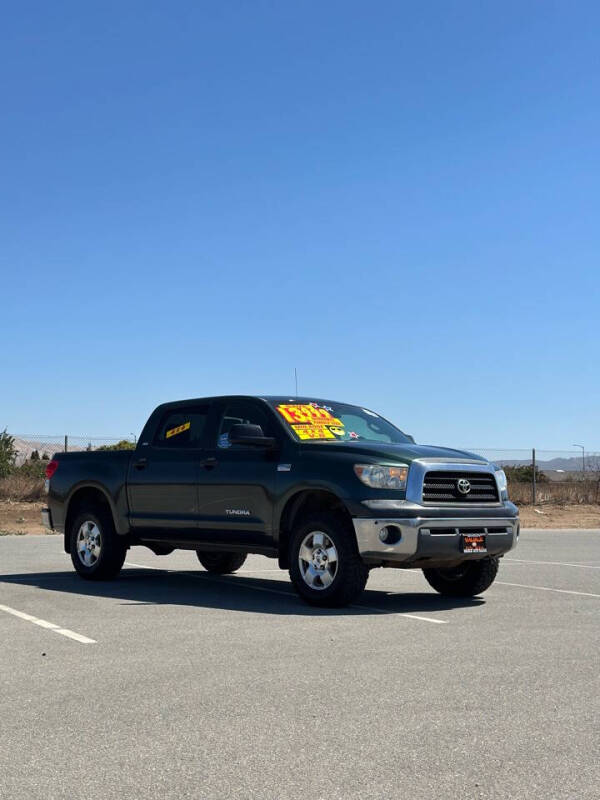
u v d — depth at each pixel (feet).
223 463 33.83
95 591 34.53
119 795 13.30
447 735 16.06
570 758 14.85
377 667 21.33
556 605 31.50
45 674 20.59
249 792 13.41
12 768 14.42
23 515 78.02
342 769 14.34
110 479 37.37
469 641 24.53
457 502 31.14
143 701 18.30
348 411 36.27
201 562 41.98
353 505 29.78
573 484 110.22
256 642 24.26
